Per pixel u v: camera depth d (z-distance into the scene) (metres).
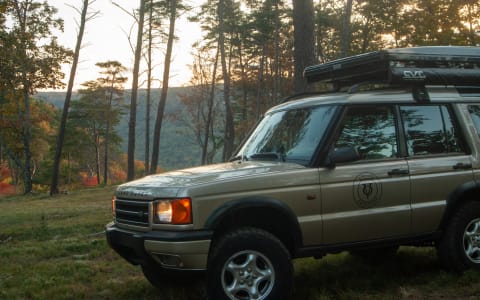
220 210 4.73
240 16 49.19
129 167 31.78
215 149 58.97
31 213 17.53
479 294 5.29
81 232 11.46
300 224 5.05
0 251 8.86
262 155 5.76
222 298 4.63
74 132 70.62
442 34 23.80
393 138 5.73
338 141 5.38
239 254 4.72
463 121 6.16
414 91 6.02
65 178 78.81
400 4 27.78
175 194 4.71
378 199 5.45
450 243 5.87
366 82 6.06
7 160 69.56
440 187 5.80
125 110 77.06
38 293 6.06
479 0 22.34
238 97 60.41
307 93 6.69
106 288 6.29
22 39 26.11
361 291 5.60
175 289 5.91
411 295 5.38
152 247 4.70
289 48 52.12
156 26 34.38
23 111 41.50
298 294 5.55
